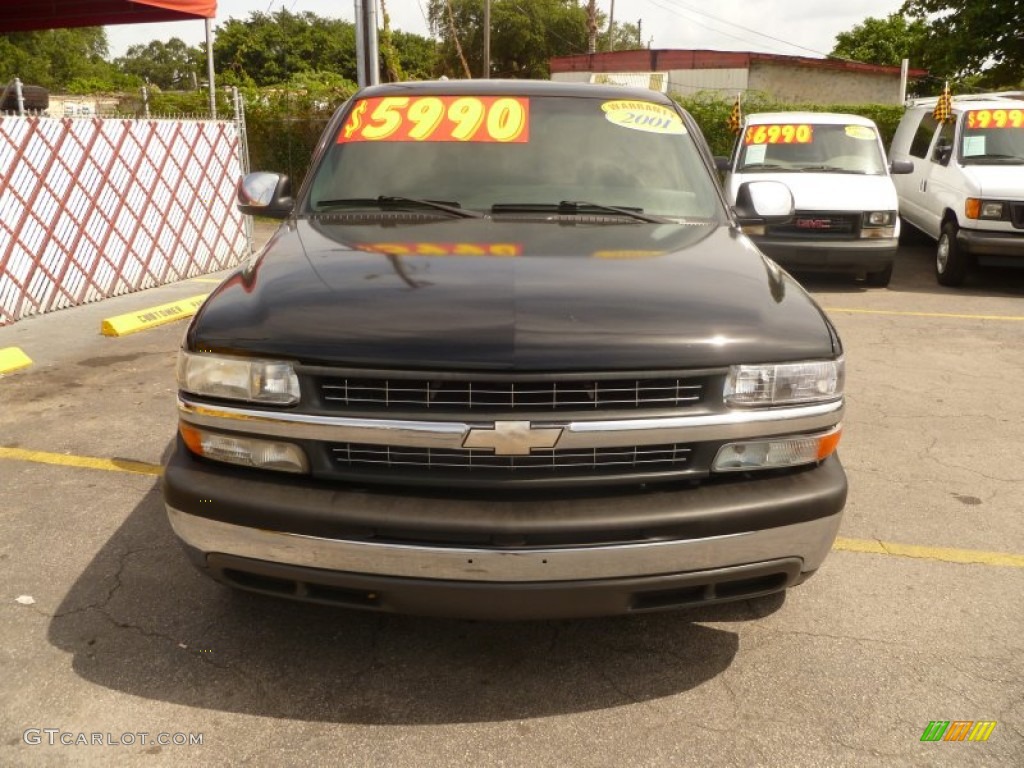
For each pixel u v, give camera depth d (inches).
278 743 98.3
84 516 155.0
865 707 106.3
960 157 403.9
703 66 1280.8
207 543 100.2
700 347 96.7
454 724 102.0
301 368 95.8
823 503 101.0
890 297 375.6
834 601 131.0
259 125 710.5
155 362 256.2
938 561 144.3
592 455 96.2
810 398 101.1
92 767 94.2
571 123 154.2
